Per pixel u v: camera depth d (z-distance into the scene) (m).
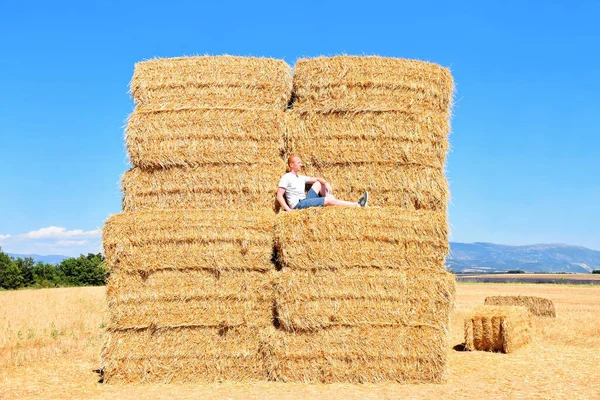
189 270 8.71
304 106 9.45
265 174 9.15
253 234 8.70
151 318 8.69
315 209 8.56
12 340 12.73
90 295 30.28
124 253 8.76
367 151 9.29
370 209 8.62
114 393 7.95
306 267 8.51
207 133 9.15
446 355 8.64
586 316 18.67
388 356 8.52
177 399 7.55
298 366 8.52
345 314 8.50
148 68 9.45
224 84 9.34
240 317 8.68
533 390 7.91
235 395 7.73
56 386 8.39
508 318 11.50
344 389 8.05
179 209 8.84
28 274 58.16
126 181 9.25
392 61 9.55
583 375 8.98
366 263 8.54
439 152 9.46
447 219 8.82
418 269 8.66
